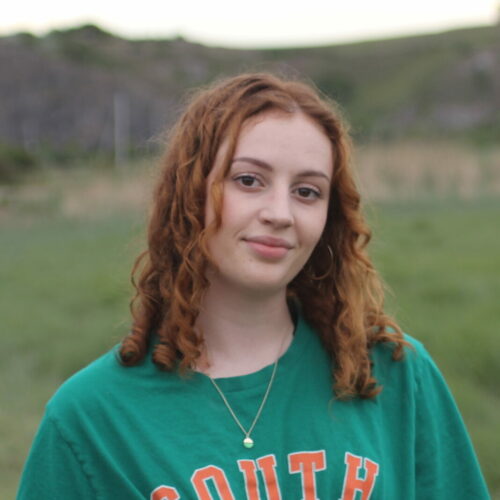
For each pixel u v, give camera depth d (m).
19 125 60.62
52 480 1.83
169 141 2.08
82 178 23.88
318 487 1.83
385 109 77.81
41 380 6.54
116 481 1.80
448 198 20.91
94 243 14.58
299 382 1.95
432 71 83.38
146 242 2.22
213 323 1.95
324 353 2.01
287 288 2.12
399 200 20.62
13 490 4.55
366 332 2.08
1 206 20.25
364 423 1.96
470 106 73.62
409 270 9.80
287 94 1.89
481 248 12.19
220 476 1.79
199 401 1.87
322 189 1.90
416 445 2.05
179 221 1.94
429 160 24.70
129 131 61.69
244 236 1.83
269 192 1.84
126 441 1.82
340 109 2.06
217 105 1.91
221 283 1.93
